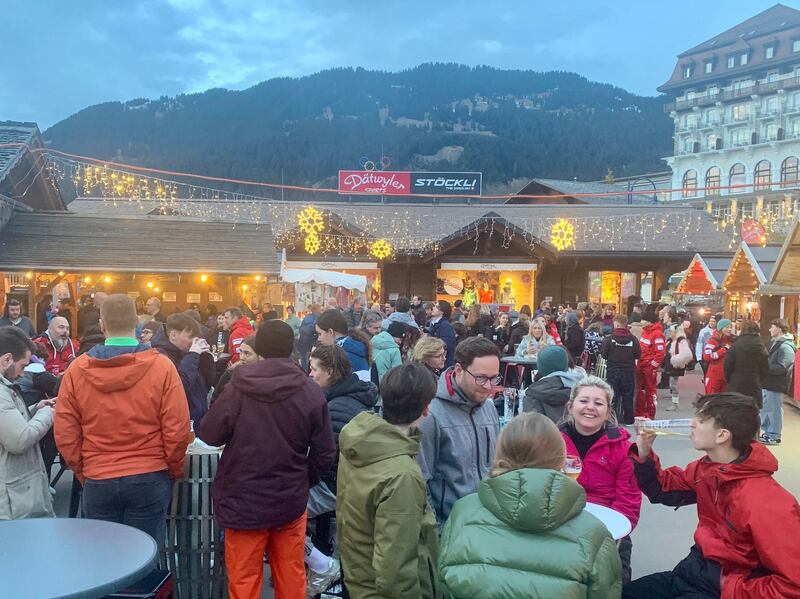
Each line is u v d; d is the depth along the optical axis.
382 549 2.65
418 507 2.73
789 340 9.88
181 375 4.86
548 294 24.50
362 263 23.62
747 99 71.00
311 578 4.34
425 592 2.76
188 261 14.11
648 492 3.60
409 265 23.84
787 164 66.81
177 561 4.23
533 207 29.28
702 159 73.81
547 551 2.38
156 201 25.44
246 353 5.03
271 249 15.26
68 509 6.03
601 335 13.55
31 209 15.41
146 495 3.71
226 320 8.88
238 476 3.48
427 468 3.49
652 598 3.37
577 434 4.04
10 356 4.04
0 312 13.77
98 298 8.92
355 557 2.86
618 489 3.87
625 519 3.57
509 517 2.43
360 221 25.91
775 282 14.66
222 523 3.50
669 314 13.84
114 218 15.59
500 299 24.48
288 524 3.63
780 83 67.94
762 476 2.98
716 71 78.06
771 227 29.78
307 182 147.12
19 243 13.96
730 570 3.02
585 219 26.59
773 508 2.83
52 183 16.44
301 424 3.55
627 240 24.89
